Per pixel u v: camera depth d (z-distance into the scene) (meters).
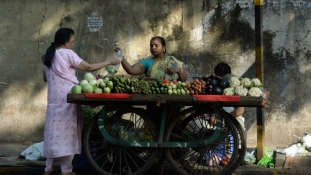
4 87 9.32
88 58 9.25
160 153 6.62
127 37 9.21
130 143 6.29
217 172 6.42
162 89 6.06
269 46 9.02
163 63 6.77
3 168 7.13
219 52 9.10
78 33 9.23
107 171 6.68
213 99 6.01
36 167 7.17
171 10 9.14
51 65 6.33
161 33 9.17
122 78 6.10
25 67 9.29
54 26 9.26
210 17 9.09
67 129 6.30
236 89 6.09
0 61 9.30
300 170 7.09
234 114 7.04
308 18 8.98
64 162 6.39
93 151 6.61
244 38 9.06
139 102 6.32
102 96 6.02
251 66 9.06
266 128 9.07
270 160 7.45
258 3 7.52
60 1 9.23
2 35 9.28
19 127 9.35
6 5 9.27
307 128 9.04
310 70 9.01
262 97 6.05
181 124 6.61
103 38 9.23
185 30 9.12
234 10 9.06
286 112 9.05
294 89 9.02
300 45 9.00
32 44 9.28
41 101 9.33
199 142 6.25
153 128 6.35
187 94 6.12
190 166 6.55
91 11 9.22
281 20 9.01
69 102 6.13
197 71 9.13
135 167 6.64
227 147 6.62
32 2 9.25
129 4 9.18
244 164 7.48
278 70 9.03
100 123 6.35
